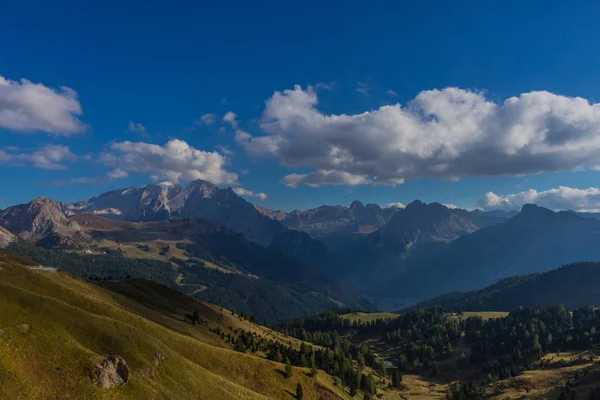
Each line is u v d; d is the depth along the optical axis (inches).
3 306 3299.7
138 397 3176.7
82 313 3806.6
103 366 3164.4
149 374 3521.2
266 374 5329.7
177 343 4921.3
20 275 4736.7
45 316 3444.9
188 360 4343.0
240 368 5187.0
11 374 2706.7
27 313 3361.2
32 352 2992.1
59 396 2773.1
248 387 4923.7
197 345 5137.8
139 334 3971.5
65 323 3521.2
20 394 2620.6
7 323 3132.4
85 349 3309.5
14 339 3002.0
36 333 3186.5
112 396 3036.4
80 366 3093.0
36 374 2837.1
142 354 3713.1
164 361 3873.0
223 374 4901.6
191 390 3747.5
